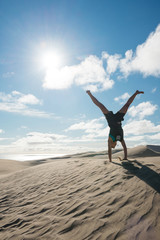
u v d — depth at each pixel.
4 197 4.57
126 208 2.56
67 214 2.84
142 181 3.20
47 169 6.44
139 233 2.02
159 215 2.25
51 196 3.83
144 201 2.61
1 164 16.05
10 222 3.08
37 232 2.55
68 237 2.27
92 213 2.67
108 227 2.26
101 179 3.87
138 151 13.66
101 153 23.42
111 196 3.01
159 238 1.89
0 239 2.57
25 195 4.38
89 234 2.22
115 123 4.58
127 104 4.60
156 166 3.81
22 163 19.20
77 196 3.41
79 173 4.82
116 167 4.33
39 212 3.21
